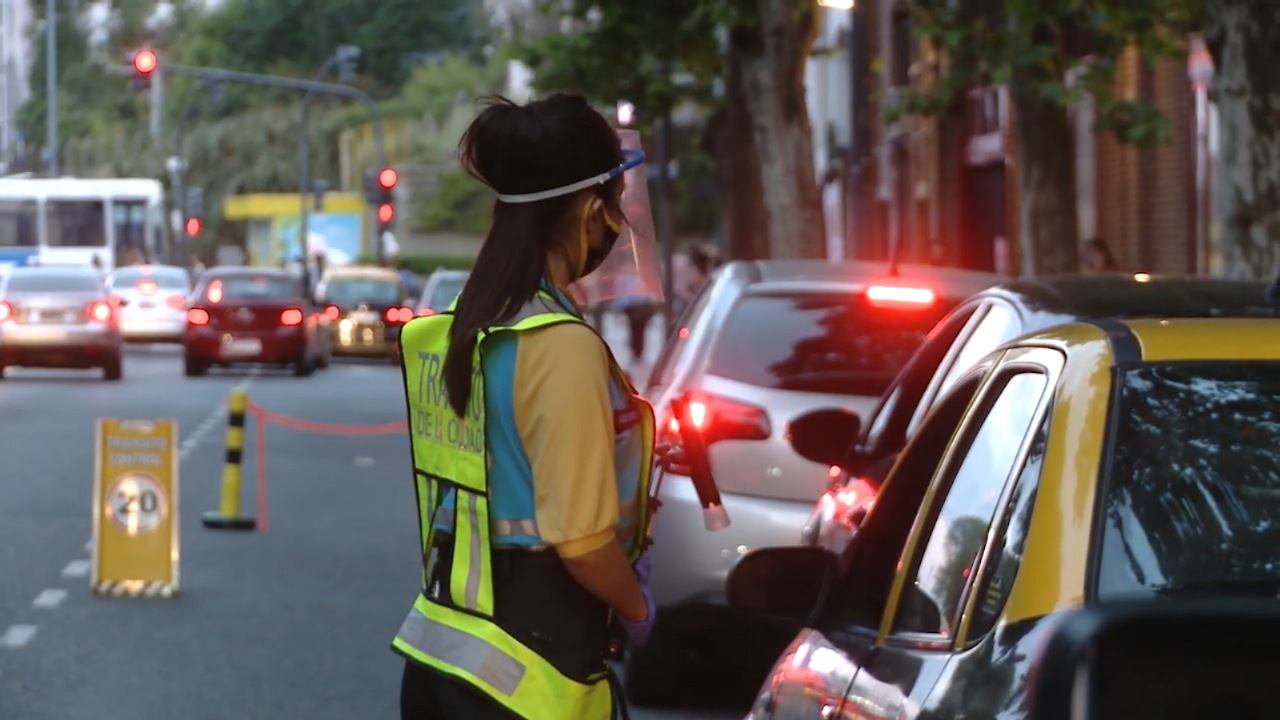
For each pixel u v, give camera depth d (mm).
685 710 20172
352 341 97062
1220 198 27844
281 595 27719
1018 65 36312
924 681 7617
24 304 77500
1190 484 7160
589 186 8633
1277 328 8141
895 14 87938
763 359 20047
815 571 9906
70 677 21922
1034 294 12453
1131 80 54656
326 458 48406
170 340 105438
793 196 51469
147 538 27734
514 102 8703
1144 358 7680
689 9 59531
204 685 21531
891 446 15297
